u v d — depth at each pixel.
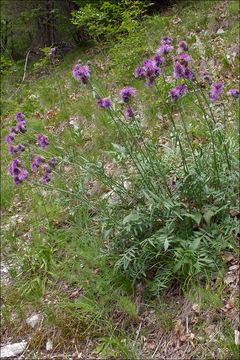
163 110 4.59
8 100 7.95
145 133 4.33
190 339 2.14
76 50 10.04
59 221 3.64
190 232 2.65
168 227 2.42
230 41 5.58
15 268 3.33
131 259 2.46
